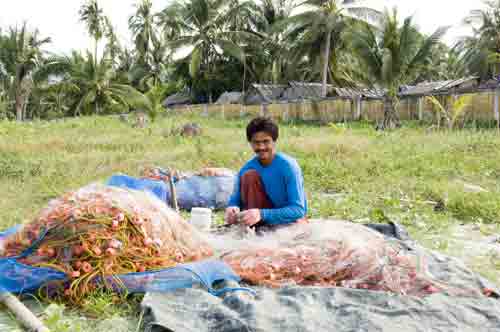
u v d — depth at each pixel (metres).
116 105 35.06
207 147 11.68
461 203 6.02
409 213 5.79
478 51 30.97
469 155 10.32
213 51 39.34
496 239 4.69
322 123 27.94
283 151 11.27
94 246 3.02
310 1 28.64
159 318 2.57
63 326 2.54
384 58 20.08
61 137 15.26
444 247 4.33
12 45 35.69
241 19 39.84
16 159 9.73
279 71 39.50
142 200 3.46
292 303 2.81
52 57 34.28
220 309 2.68
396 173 8.34
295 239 3.58
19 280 2.98
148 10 44.44
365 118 26.84
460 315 2.71
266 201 3.91
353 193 7.07
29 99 47.38
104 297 2.88
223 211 6.20
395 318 2.67
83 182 7.45
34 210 5.57
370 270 3.20
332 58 31.42
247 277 3.26
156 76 44.91
